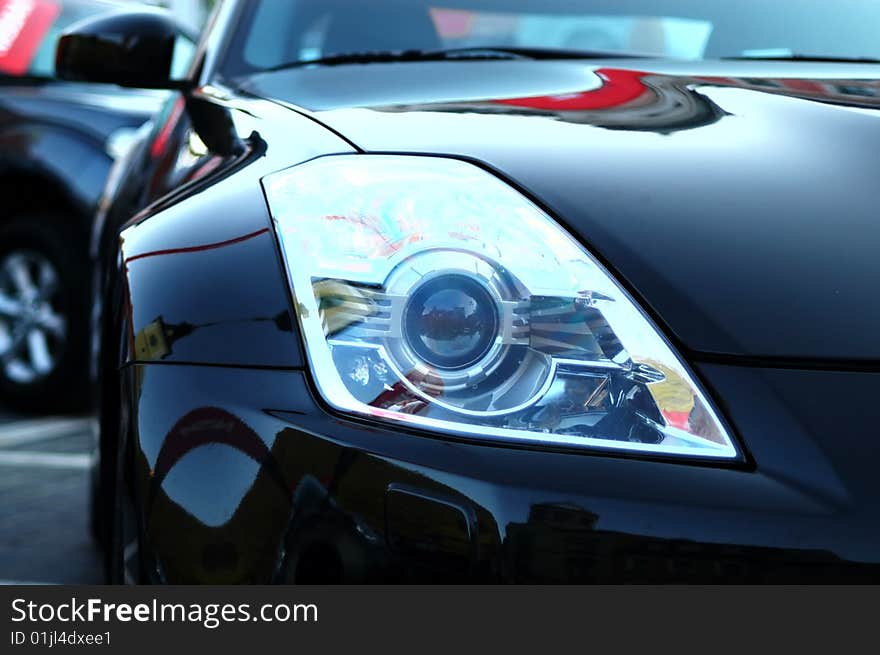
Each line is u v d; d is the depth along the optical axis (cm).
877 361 95
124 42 194
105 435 122
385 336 98
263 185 113
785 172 114
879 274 101
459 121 124
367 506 90
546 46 184
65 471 319
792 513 87
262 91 155
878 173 114
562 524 88
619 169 112
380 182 110
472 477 90
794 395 93
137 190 160
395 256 102
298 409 95
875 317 98
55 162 405
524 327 98
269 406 96
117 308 112
